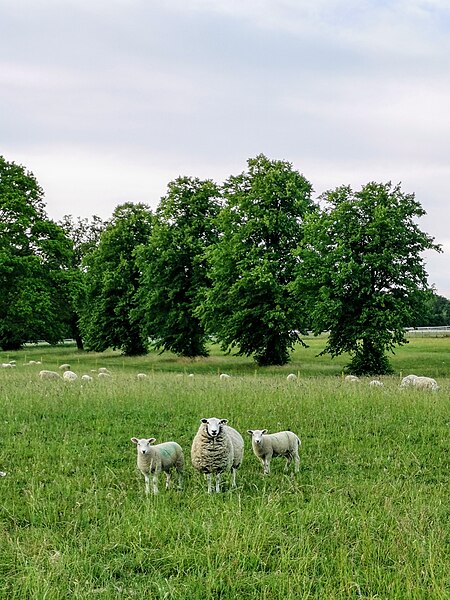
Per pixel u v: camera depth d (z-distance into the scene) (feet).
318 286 117.60
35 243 141.69
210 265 149.48
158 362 156.87
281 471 39.04
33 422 49.83
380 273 115.85
